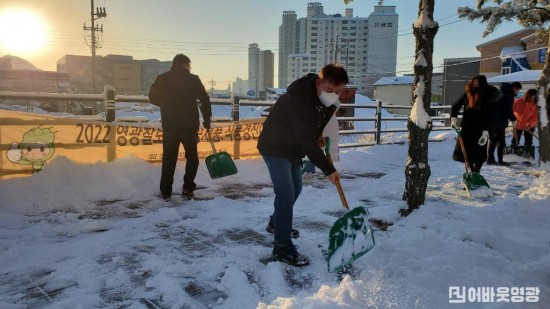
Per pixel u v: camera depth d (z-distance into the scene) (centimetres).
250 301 285
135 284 309
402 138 1196
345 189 640
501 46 3912
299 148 350
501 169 840
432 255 346
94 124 602
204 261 348
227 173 552
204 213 489
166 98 522
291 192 349
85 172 553
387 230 433
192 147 541
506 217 469
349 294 280
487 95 618
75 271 323
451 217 465
